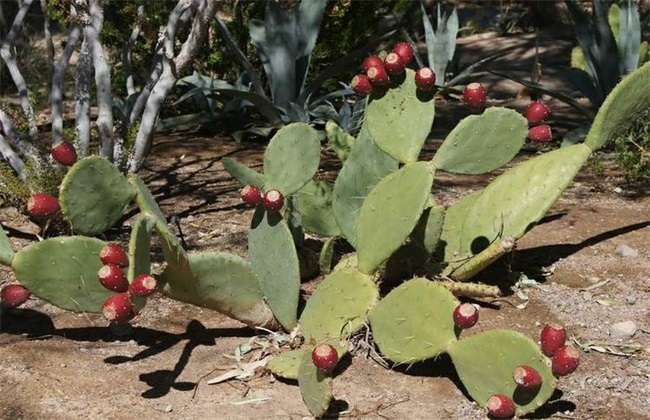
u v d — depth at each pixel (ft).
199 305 9.77
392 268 10.68
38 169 12.77
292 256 9.87
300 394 9.26
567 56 31.37
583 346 9.98
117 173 9.39
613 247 12.38
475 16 39.06
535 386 8.45
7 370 9.53
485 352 8.76
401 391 9.29
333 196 10.72
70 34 13.12
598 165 15.70
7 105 13.62
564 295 11.07
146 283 8.16
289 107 18.22
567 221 13.35
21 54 23.45
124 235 12.82
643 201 14.28
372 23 21.22
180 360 9.82
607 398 9.18
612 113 10.69
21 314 10.70
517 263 11.91
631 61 18.58
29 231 12.86
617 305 10.86
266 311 10.08
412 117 10.21
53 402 9.05
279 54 18.66
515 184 11.00
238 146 18.35
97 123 12.65
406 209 9.62
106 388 9.29
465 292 10.42
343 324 9.62
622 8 18.65
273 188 10.16
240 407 9.04
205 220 13.56
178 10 12.32
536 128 9.99
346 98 20.95
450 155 9.87
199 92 19.58
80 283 9.45
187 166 16.65
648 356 9.86
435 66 23.47
